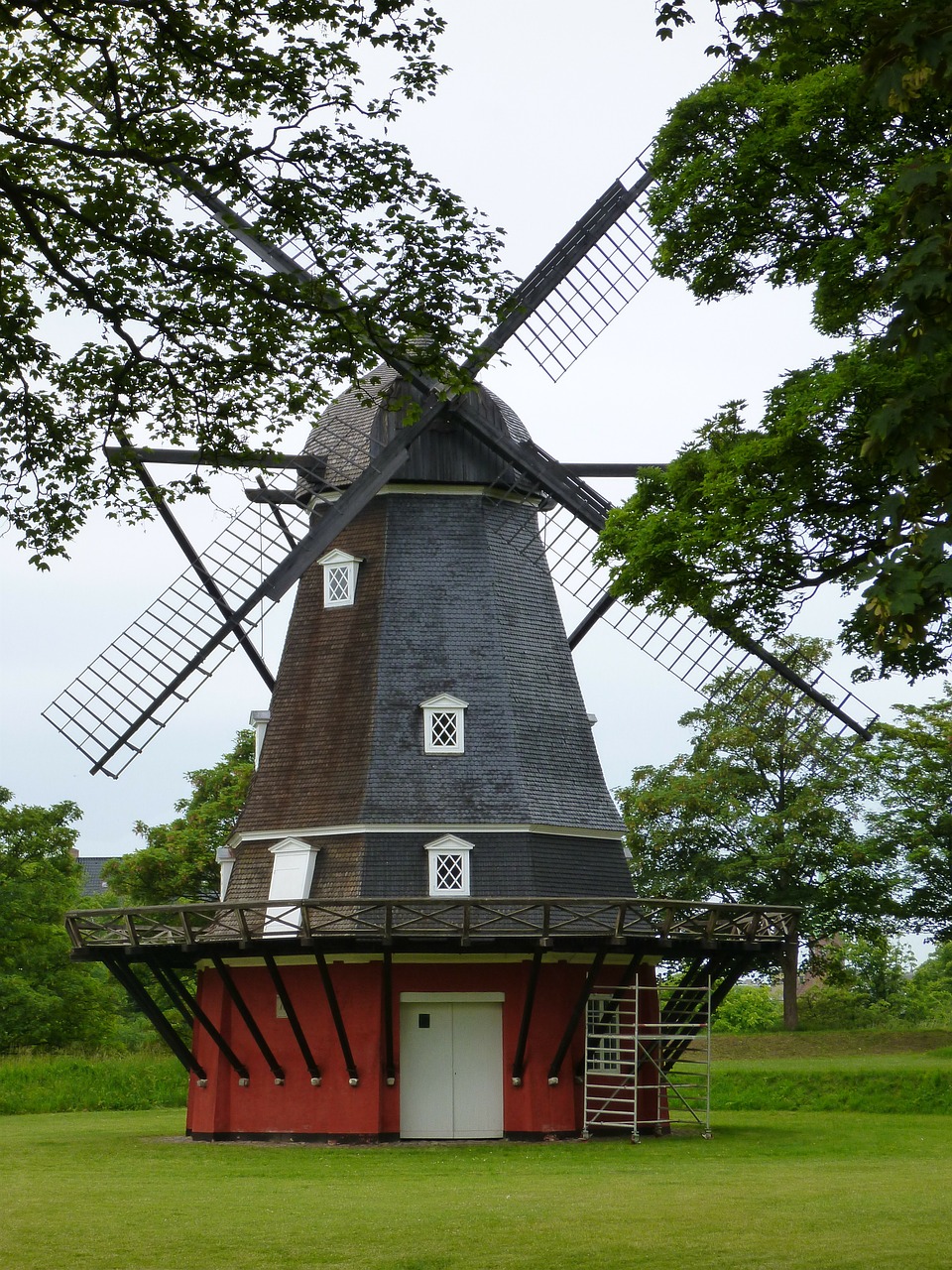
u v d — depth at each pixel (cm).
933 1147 2761
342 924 2883
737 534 1931
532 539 3403
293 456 3278
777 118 2073
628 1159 2519
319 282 1808
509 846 2992
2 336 1858
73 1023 5847
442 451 3331
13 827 5847
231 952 2905
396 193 1764
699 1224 1697
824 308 2120
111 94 1797
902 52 1252
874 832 5475
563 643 3344
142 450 1986
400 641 3180
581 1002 2873
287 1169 2380
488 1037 2959
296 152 1742
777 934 3086
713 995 3183
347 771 3066
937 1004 7938
